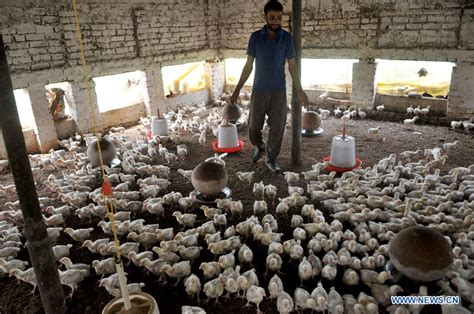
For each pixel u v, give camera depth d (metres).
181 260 5.37
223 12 14.46
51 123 10.59
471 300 4.30
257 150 8.88
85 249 5.88
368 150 9.57
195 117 12.17
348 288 4.77
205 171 6.94
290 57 7.58
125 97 13.99
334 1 12.16
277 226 6.05
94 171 8.39
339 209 6.20
